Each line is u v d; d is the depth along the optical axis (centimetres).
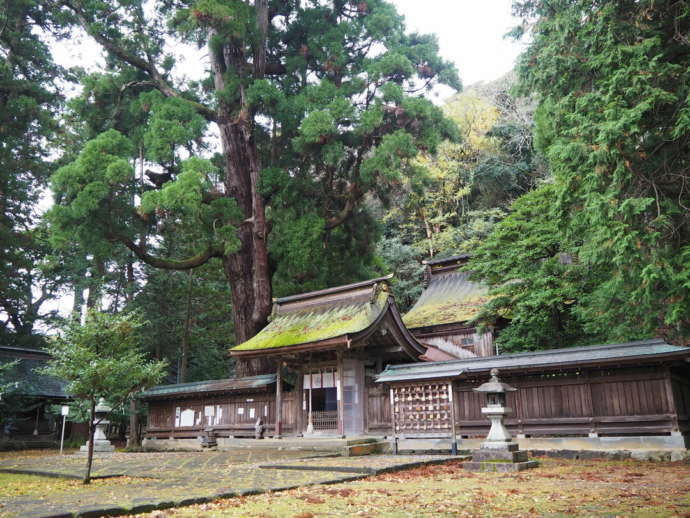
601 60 1094
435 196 4125
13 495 806
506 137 4303
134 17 2498
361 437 1583
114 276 2828
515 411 1408
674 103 1016
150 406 2225
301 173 2472
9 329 3116
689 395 1371
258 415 1884
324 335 1577
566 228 1220
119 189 2069
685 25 1090
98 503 679
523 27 1327
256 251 2284
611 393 1290
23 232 3089
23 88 2956
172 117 2145
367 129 2228
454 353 2441
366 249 2650
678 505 612
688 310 1044
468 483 846
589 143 1077
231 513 605
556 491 741
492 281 1859
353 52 2691
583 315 1449
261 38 2411
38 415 2641
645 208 1006
